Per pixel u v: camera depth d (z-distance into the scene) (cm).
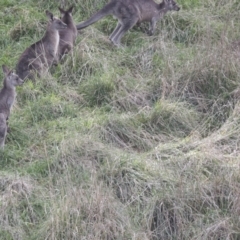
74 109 1936
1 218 1560
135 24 2325
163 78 1997
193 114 1914
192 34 2283
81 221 1526
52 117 1917
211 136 1808
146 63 2128
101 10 2270
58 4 2403
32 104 1945
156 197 1608
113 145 1808
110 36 2256
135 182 1644
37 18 2317
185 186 1630
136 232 1538
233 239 1535
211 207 1602
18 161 1764
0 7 2370
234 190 1611
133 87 2017
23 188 1631
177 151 1753
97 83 2005
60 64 2148
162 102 1917
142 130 1852
